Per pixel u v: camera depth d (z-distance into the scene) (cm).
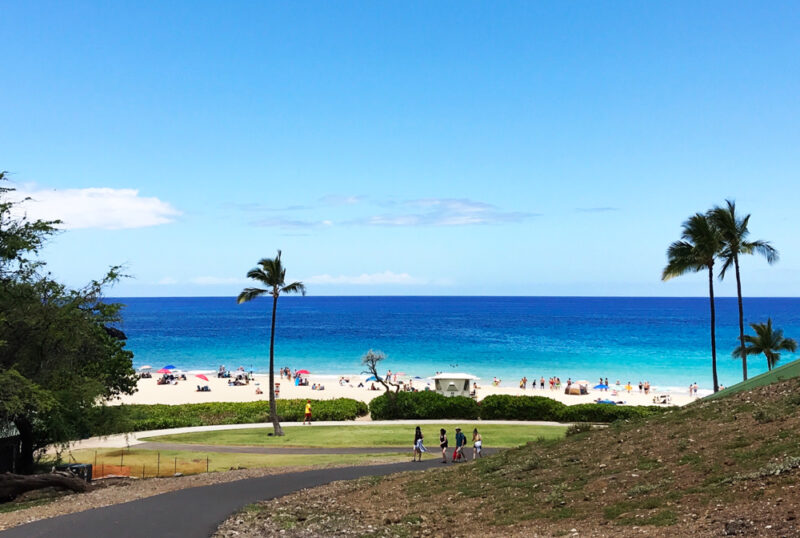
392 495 2084
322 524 1709
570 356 12738
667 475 1541
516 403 5122
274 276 4594
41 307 2605
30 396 2378
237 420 5031
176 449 3800
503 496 1773
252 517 1838
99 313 2859
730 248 4528
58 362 2666
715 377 4356
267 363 12350
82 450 3778
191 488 2386
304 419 5097
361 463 3162
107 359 3469
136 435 4394
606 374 10344
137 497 2198
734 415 1933
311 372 11144
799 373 2323
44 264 2725
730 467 1461
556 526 1366
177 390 8344
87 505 2053
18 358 2555
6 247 2538
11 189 2583
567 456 2095
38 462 3175
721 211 4416
